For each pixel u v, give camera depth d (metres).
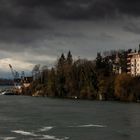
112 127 98.25
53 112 138.88
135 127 98.56
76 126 99.62
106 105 180.75
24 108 159.62
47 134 86.81
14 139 80.75
